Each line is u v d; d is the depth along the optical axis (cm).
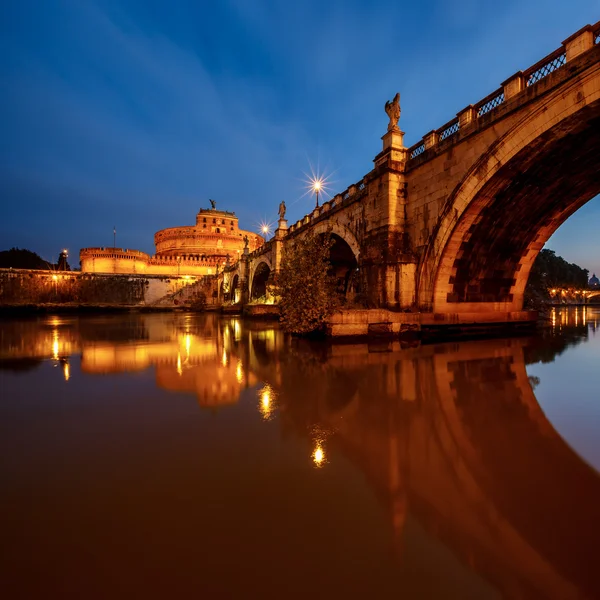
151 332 2252
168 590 254
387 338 1684
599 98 1066
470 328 1852
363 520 342
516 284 2053
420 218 1830
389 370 1020
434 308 1772
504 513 355
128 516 345
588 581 268
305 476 426
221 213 10912
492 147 1425
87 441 529
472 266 1833
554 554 298
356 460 470
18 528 325
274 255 3991
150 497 378
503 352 1333
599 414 654
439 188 1719
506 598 250
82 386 855
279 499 376
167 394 784
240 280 5453
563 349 1404
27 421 613
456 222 1614
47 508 356
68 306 5012
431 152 1752
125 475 425
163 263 8888
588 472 441
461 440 538
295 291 1788
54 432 564
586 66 1088
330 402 722
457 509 361
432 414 652
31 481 410
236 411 666
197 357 1267
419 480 420
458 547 305
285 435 553
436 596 252
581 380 904
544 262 8531
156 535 317
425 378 924
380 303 1912
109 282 6481
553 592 257
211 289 7200
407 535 320
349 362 1140
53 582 261
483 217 1630
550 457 482
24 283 5700
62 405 704
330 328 1655
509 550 302
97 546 301
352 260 3238
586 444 523
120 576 268
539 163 1391
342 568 279
